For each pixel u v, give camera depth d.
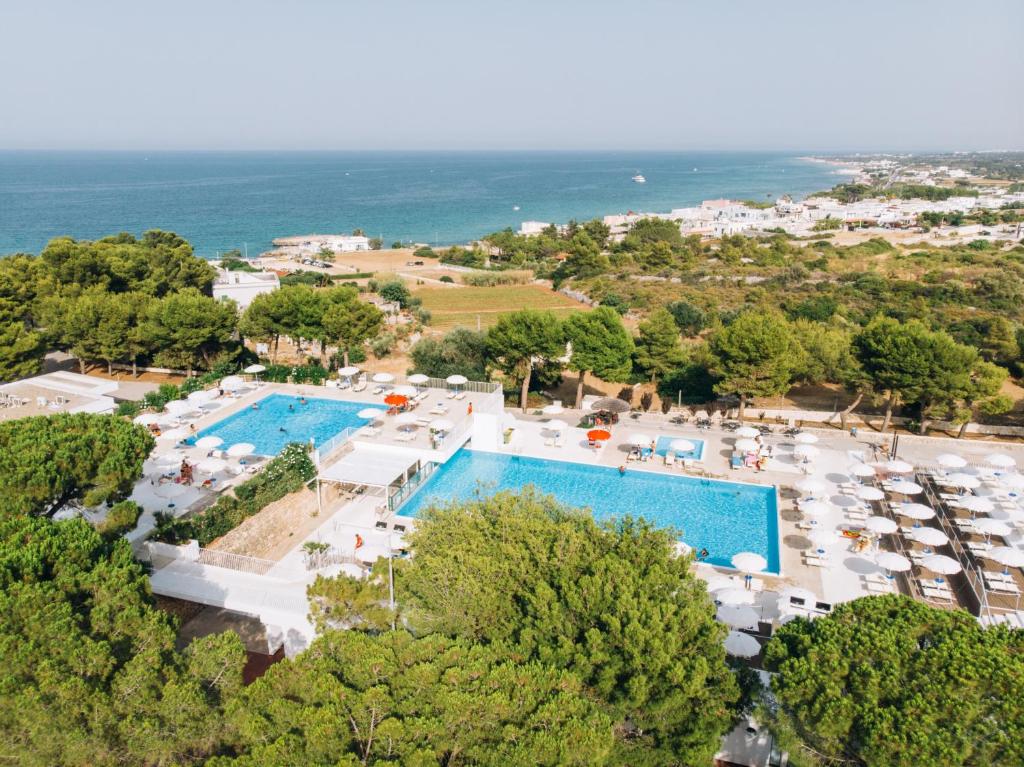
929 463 37.59
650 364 49.66
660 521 32.66
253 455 36.19
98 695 12.78
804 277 95.19
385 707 12.78
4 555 15.67
